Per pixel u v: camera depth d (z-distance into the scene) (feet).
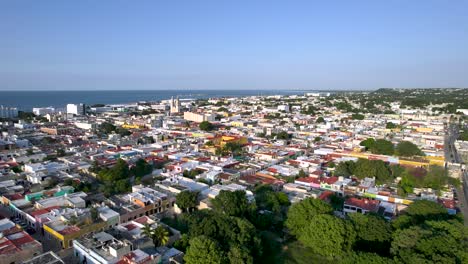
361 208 356.18
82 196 366.84
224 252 234.38
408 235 248.11
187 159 563.89
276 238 310.65
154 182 451.12
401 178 465.88
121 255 236.63
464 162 605.31
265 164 541.75
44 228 297.74
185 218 313.12
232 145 643.86
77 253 260.42
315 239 268.41
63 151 601.21
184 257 232.12
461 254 228.43
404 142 615.98
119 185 408.46
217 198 329.11
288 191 416.05
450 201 389.19
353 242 269.23
